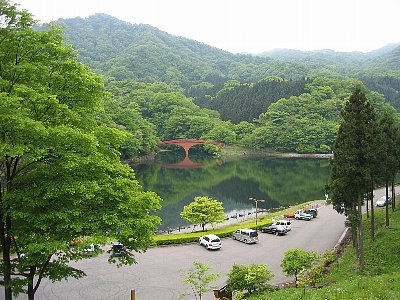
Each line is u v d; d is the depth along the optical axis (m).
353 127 29.69
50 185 17.95
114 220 18.77
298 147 149.75
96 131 20.95
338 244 40.69
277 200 75.38
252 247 40.44
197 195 79.50
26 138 17.62
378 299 17.84
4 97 15.98
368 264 30.19
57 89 20.05
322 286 25.92
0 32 18.94
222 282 29.45
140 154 139.75
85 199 18.62
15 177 19.34
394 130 40.62
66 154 18.09
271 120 162.25
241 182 95.75
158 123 173.00
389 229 38.19
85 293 27.22
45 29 21.94
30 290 19.64
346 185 30.44
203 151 159.50
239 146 161.25
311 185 91.19
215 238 39.66
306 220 53.69
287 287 27.00
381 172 33.94
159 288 28.17
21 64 18.27
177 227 54.75
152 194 21.52
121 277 30.50
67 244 18.75
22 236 18.55
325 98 175.12
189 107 181.38
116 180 20.38
